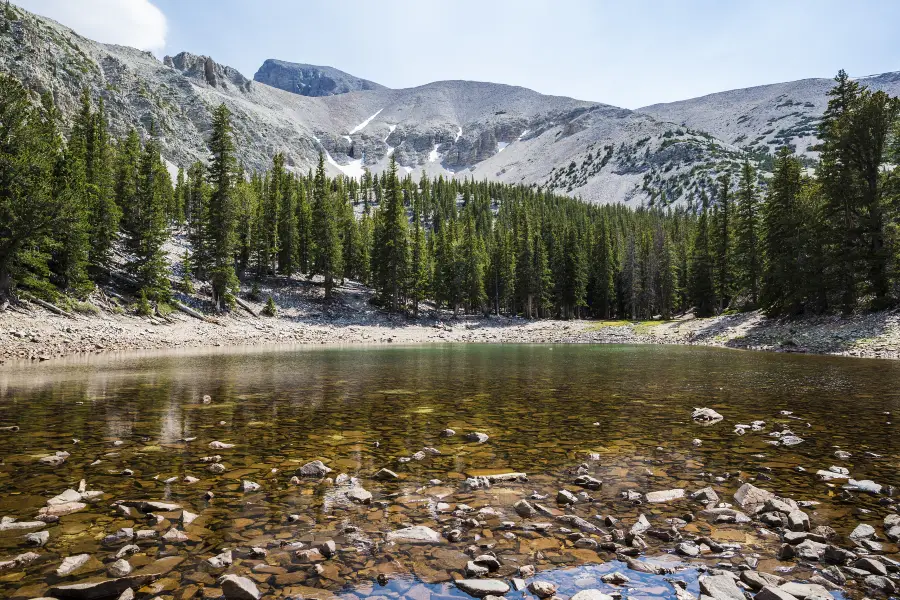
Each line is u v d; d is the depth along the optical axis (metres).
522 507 5.80
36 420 10.84
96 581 3.94
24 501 5.92
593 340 55.28
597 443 9.19
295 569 4.33
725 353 33.66
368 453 8.45
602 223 98.44
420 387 16.95
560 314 90.06
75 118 56.22
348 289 79.44
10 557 4.43
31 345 27.78
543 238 95.38
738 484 6.83
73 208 35.94
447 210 168.12
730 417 11.64
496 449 8.76
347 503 6.05
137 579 3.99
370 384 17.67
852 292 38.19
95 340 32.56
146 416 11.40
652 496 6.29
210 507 5.83
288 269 75.31
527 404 13.48
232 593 3.82
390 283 69.69
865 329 32.97
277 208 76.56
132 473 7.11
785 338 36.94
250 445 8.91
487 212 159.50
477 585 3.97
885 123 37.06
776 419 11.34
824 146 40.06
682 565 4.51
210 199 54.41
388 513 5.74
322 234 70.56
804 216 43.75
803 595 3.86
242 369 22.33
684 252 93.94
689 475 7.23
